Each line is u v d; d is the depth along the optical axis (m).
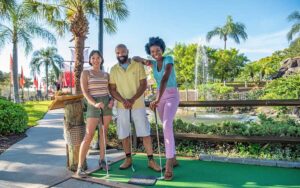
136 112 4.33
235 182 3.77
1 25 17.64
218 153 5.13
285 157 4.75
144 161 4.84
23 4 9.74
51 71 55.44
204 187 3.61
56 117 12.61
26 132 8.25
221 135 5.24
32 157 5.30
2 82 49.44
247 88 29.20
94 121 4.15
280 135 5.04
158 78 4.21
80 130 4.39
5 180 4.05
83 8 9.03
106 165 4.21
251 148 5.08
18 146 6.28
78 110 4.40
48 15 9.79
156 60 4.24
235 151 5.17
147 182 3.75
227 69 44.50
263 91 18.50
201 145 5.49
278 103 4.89
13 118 7.78
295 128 5.07
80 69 8.70
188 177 3.98
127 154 4.43
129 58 4.39
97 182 3.83
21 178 4.13
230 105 5.18
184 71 41.91
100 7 6.30
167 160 3.94
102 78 4.27
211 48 44.16
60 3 9.48
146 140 4.39
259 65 47.97
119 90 4.38
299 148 4.90
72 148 4.39
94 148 5.66
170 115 4.06
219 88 25.86
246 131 5.20
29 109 17.41
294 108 10.58
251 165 4.53
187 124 5.82
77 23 8.70
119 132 4.42
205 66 40.50
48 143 6.58
